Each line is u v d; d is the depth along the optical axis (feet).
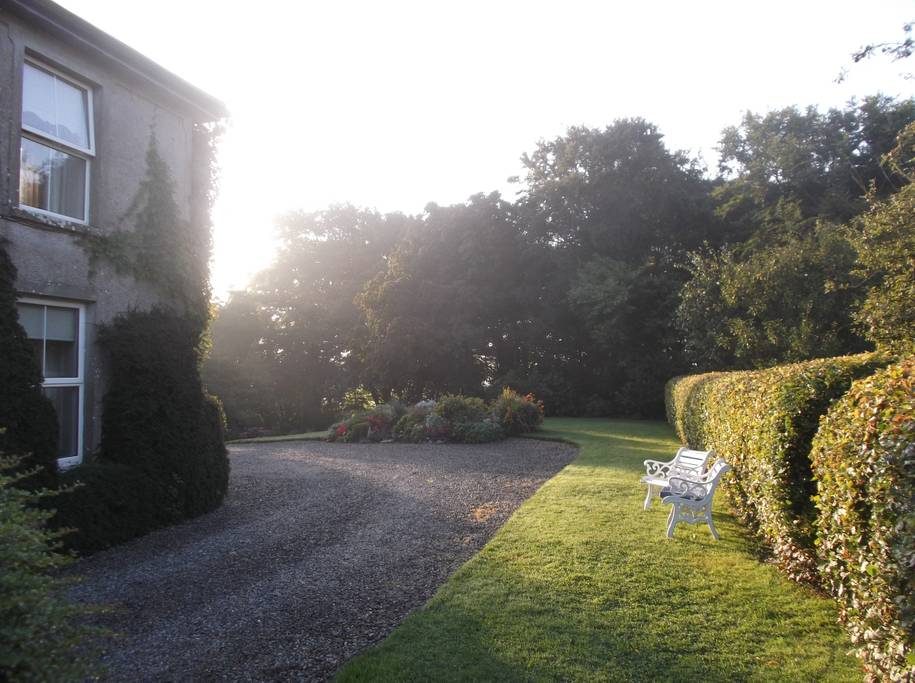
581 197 91.56
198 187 30.96
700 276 64.28
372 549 21.02
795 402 16.60
